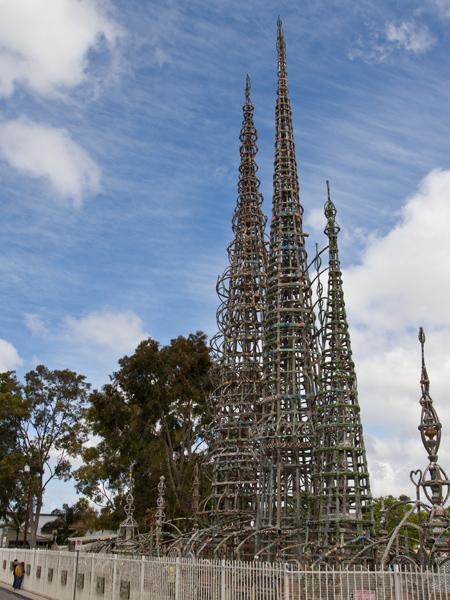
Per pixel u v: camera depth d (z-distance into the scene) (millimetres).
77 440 90812
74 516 100500
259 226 64750
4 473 84062
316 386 45594
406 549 33188
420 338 31047
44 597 44875
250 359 60719
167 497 74438
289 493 44125
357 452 38812
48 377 92250
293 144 52625
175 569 29594
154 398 76500
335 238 43188
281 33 56406
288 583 24156
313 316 47281
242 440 56656
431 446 29875
